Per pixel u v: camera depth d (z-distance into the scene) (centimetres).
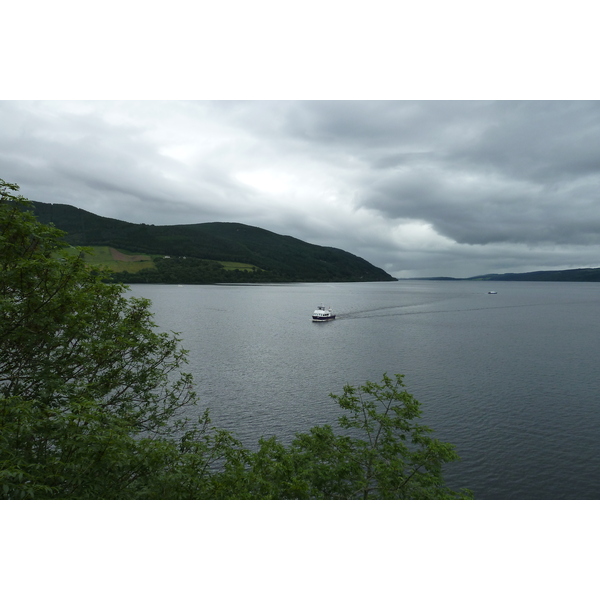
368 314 17288
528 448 4438
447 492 2120
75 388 1738
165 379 2214
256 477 1702
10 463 1288
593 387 6475
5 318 1630
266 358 8431
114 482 1552
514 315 17200
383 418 2214
